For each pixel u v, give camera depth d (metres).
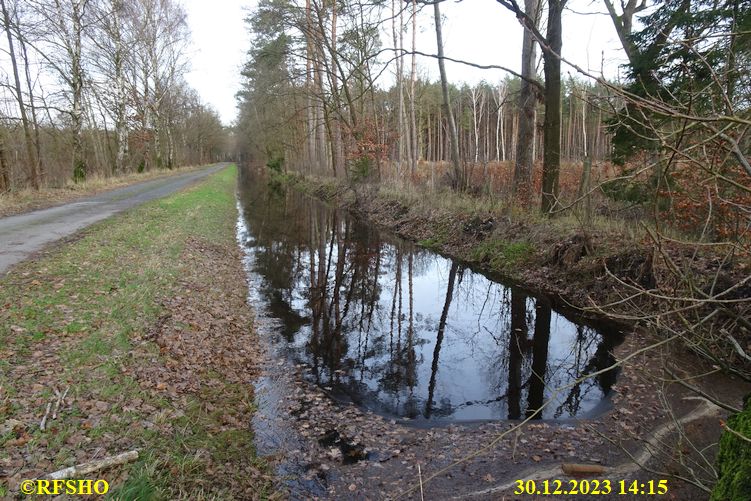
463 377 6.20
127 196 18.41
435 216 14.66
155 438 4.00
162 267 8.54
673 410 4.72
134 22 28.95
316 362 6.57
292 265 12.20
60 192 18.34
